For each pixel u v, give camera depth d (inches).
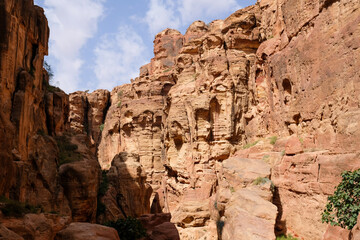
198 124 1462.8
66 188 1042.1
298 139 760.3
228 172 862.5
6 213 607.2
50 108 1197.1
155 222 1254.3
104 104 2854.3
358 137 549.3
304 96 791.1
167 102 1737.2
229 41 1536.7
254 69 1256.2
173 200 1604.3
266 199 718.5
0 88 751.1
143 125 2237.9
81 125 2618.1
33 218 645.9
